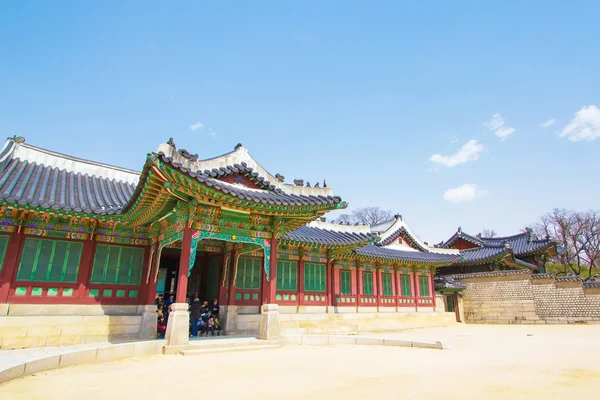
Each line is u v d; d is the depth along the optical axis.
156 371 11.19
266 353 15.20
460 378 10.88
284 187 19.27
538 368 12.88
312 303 24.92
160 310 18.66
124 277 18.11
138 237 18.86
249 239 17.38
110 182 22.06
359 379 10.48
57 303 16.31
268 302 17.64
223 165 17.59
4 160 18.31
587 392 9.41
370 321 27.58
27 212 16.14
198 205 15.46
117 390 8.88
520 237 52.38
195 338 17.41
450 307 40.44
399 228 36.28
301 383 9.89
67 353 11.64
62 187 18.44
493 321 39.03
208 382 9.86
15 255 15.80
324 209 16.98
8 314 15.23
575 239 59.22
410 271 33.69
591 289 36.12
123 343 13.80
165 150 14.84
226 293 20.84
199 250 21.30
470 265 45.78
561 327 33.28
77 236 17.42
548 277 38.12
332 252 26.50
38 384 9.27
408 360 14.06
